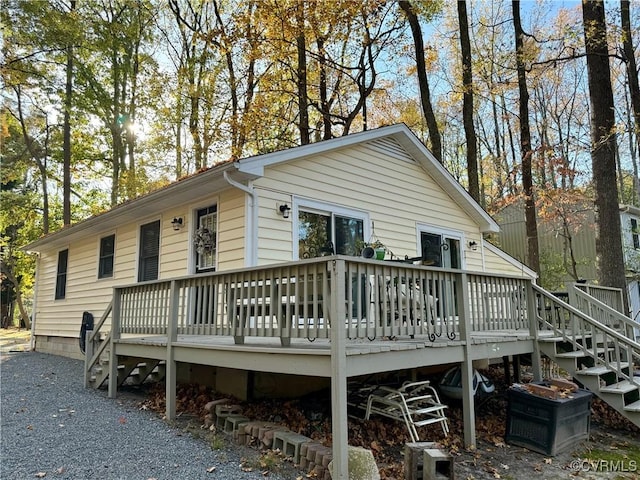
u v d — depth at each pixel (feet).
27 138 61.57
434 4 41.27
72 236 34.65
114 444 13.71
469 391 15.42
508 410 15.90
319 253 22.56
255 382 18.17
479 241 34.94
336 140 23.76
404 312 15.92
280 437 13.04
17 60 49.11
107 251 31.09
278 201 21.24
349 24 41.32
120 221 29.04
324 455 11.41
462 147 78.54
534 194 46.09
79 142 62.28
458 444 15.47
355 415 17.22
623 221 53.98
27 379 25.00
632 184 77.15
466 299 15.92
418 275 14.32
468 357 15.65
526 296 19.89
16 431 14.94
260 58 44.91
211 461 12.40
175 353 16.92
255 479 11.25
